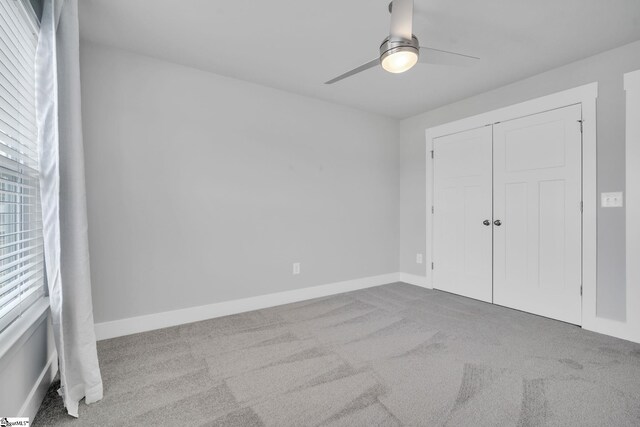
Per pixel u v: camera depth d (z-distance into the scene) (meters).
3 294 1.38
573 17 2.04
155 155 2.56
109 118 2.38
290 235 3.31
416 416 1.49
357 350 2.18
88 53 2.31
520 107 2.99
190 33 2.22
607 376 1.84
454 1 1.88
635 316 2.30
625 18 2.04
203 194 2.78
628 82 2.34
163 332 2.48
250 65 2.70
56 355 1.81
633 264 2.31
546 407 1.56
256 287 3.08
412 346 2.25
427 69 2.76
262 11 1.98
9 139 1.42
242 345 2.25
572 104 2.64
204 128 2.79
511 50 2.45
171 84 2.63
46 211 1.51
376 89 3.21
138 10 1.95
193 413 1.51
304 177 3.40
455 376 1.85
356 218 3.84
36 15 1.60
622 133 2.38
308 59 2.60
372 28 2.17
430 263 3.85
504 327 2.60
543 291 2.84
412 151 4.09
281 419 1.47
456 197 3.56
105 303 2.37
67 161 1.54
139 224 2.49
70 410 1.48
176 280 2.65
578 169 2.62
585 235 2.57
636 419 1.46
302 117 3.38
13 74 1.43
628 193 2.33
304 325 2.65
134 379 1.80
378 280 4.04
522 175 2.98
